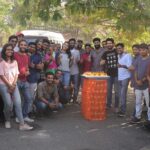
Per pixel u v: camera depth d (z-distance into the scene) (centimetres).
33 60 1029
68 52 1259
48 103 1070
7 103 911
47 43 1136
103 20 1540
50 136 883
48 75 1061
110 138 888
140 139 889
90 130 952
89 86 1059
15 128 934
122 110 1116
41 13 1116
